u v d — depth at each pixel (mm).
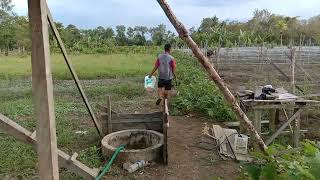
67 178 6141
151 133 7602
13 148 7410
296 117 7922
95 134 8406
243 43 42812
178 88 14102
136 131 7707
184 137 8570
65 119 10023
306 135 9031
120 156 6742
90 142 8070
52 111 3262
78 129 9227
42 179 3279
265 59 27391
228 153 7348
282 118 10375
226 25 59188
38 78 3186
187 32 3064
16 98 14047
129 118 8008
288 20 52844
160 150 6984
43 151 3246
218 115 10219
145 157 6797
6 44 43875
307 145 2945
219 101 10445
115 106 12422
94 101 13469
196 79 15141
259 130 7863
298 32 51406
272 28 54344
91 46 50250
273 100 7770
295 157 3072
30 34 3158
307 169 2797
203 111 10781
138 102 13008
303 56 30141
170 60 11094
